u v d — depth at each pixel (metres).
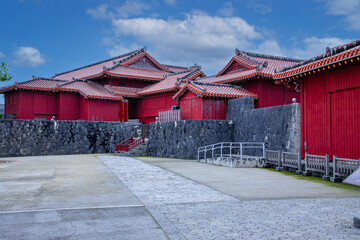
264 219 7.38
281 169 16.34
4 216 7.73
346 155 14.56
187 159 25.09
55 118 36.44
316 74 16.56
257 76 28.48
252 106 25.12
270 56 34.28
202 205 8.78
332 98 15.54
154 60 45.31
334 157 12.82
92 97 35.22
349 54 12.95
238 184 12.30
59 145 31.47
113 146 34.25
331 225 6.91
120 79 40.81
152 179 13.89
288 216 7.62
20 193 10.77
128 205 8.84
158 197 9.91
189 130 25.59
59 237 6.24
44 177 14.91
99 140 33.62
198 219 7.40
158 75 43.91
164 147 27.80
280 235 6.29
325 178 13.19
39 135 30.64
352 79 14.12
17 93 35.12
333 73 15.34
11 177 14.97
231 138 25.75
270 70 29.88
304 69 15.84
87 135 33.00
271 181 12.98
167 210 8.23
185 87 28.22
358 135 13.88
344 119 14.72
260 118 22.31
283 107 19.78
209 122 25.16
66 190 11.33
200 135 25.02
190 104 28.19
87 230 6.66
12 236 6.30
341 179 12.70
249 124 23.69
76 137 32.41
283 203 8.98
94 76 40.28
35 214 7.91
